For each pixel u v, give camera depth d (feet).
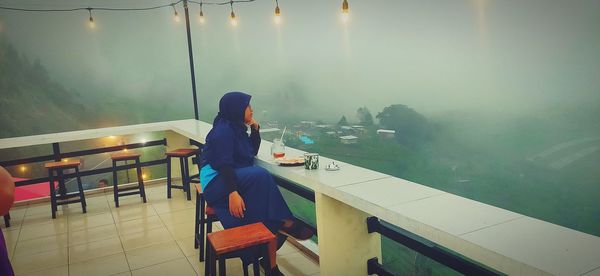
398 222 6.17
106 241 13.47
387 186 7.78
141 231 14.23
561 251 4.61
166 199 17.95
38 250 13.04
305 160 9.48
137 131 18.65
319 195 8.35
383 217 6.51
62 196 16.75
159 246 12.78
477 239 5.03
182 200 17.72
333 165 9.36
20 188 18.94
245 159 10.30
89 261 11.98
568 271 4.10
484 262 4.80
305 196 10.11
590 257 4.44
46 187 19.36
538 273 4.16
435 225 5.58
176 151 17.71
